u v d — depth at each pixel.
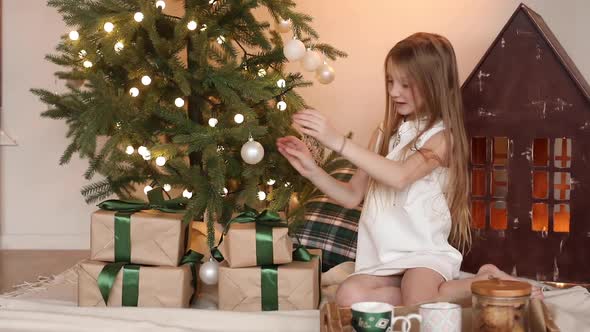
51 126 3.10
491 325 1.23
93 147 1.83
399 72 1.80
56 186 3.12
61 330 1.61
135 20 1.85
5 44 3.06
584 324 1.56
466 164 1.85
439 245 1.80
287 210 2.13
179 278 1.79
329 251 2.26
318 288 1.89
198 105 2.10
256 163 1.92
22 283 2.46
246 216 1.86
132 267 1.80
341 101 3.00
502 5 2.84
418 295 1.62
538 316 1.31
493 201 2.29
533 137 2.23
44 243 3.14
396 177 1.67
